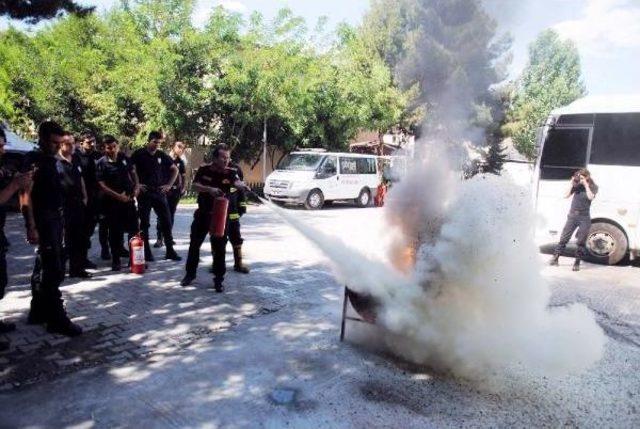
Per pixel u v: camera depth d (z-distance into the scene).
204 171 5.91
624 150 9.06
